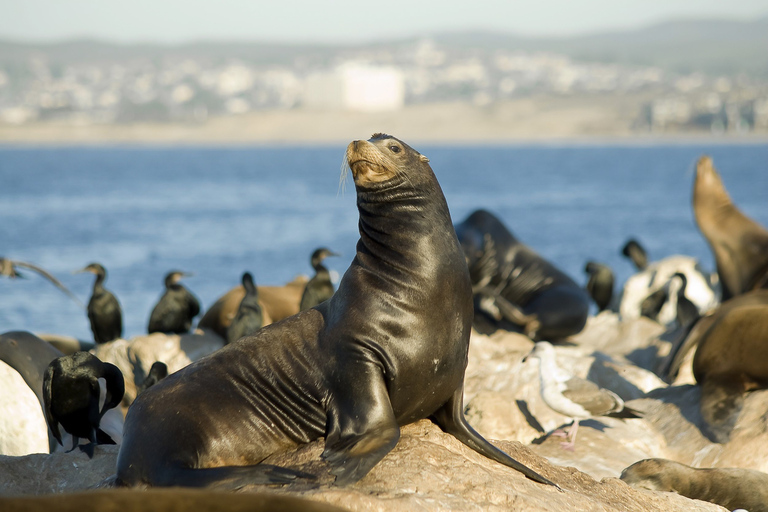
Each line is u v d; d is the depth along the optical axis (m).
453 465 14.89
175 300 34.28
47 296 61.56
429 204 15.79
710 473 18.72
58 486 17.53
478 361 27.89
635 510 15.92
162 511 7.76
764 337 23.58
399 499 13.18
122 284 67.19
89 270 33.78
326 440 14.77
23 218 122.19
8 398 21.52
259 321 32.00
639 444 21.92
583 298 40.38
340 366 15.05
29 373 22.11
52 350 23.22
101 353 30.84
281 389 15.42
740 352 23.89
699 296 48.81
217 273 73.62
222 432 15.08
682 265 50.44
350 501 12.88
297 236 101.69
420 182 15.72
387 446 14.11
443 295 15.36
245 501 7.94
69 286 66.06
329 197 170.25
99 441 19.72
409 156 15.77
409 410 15.69
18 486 17.36
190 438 14.80
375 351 14.90
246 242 95.81
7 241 94.50
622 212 134.38
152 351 30.02
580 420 23.20
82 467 18.05
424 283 15.20
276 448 15.45
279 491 13.34
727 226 36.75
